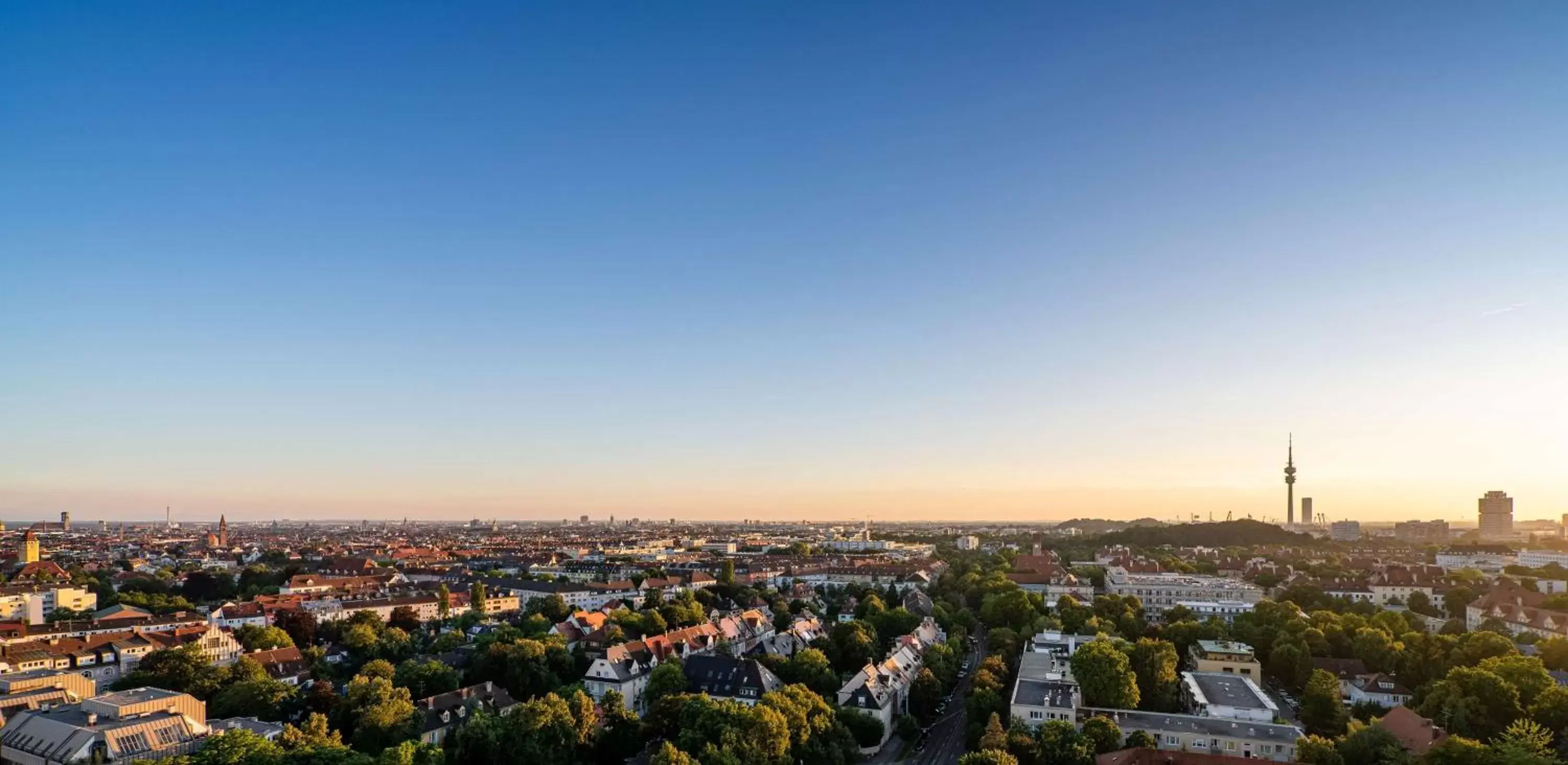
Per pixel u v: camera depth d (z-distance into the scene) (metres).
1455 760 191.38
